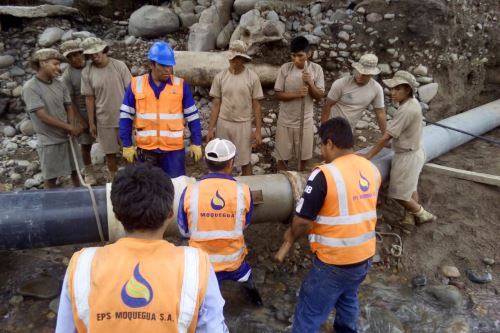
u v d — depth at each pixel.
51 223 2.89
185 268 1.40
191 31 6.04
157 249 1.43
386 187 4.20
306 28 5.90
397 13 5.79
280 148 4.46
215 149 2.62
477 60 6.40
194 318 1.38
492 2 6.55
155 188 1.43
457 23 6.06
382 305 3.39
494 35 6.48
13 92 5.58
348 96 3.90
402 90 3.36
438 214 4.18
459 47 6.15
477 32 6.31
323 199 2.37
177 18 6.50
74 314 1.36
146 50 6.02
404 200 3.75
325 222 2.42
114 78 4.16
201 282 1.40
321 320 2.62
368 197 2.44
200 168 4.91
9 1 6.50
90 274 1.38
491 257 3.85
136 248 1.42
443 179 4.49
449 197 4.32
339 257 2.43
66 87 3.98
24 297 3.27
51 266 3.56
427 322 3.27
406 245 3.93
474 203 4.25
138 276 1.37
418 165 3.63
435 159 5.09
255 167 4.98
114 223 2.97
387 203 4.20
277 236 3.92
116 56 5.85
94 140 4.58
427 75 5.85
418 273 3.74
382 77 5.84
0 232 2.83
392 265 3.81
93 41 4.02
